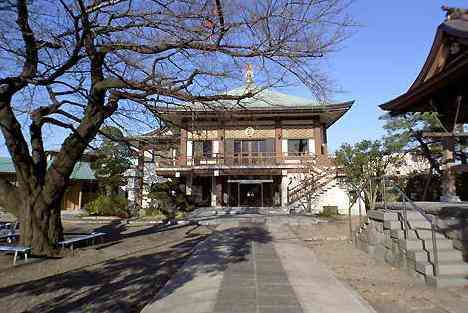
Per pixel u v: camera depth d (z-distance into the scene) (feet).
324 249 38.09
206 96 31.45
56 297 21.53
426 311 19.07
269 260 31.60
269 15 25.45
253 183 103.65
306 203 89.51
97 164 94.53
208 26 26.81
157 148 46.47
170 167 99.30
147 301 20.86
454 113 40.91
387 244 31.12
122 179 98.17
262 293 21.61
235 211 89.40
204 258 32.55
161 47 28.78
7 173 114.93
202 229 57.36
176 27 27.37
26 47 29.45
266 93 72.84
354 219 70.08
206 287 22.86
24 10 26.68
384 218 32.09
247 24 26.02
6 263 30.45
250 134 105.40
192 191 105.09
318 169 96.27
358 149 77.15
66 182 35.27
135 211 89.66
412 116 70.64
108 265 30.63
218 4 25.52
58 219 35.47
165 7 27.17
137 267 29.76
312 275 26.27
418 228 29.68
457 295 21.58
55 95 34.81
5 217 86.84
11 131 32.83
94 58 31.73
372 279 25.71
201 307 19.12
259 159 102.89
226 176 103.71
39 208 33.94
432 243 27.12
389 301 20.75
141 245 41.75
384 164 76.23
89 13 27.81
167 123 40.29
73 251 35.42
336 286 23.40
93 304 20.31
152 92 31.32
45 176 35.04
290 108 95.50
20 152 33.47
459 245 26.76
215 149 105.19
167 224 65.41
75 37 28.78
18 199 34.96
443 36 37.29
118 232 55.11
